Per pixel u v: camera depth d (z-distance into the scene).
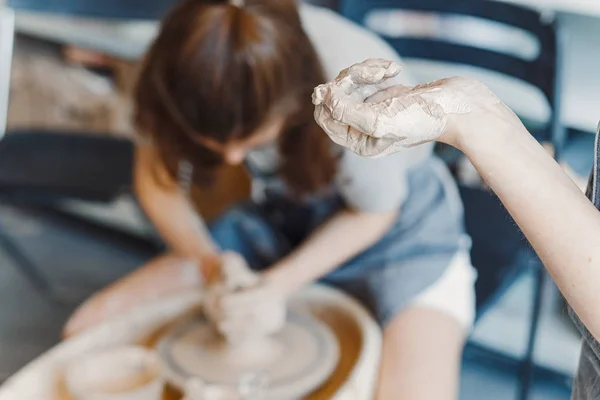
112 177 1.86
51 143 2.03
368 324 1.15
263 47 1.02
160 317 1.19
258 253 1.53
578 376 0.69
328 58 1.15
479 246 1.51
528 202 0.56
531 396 1.71
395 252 1.34
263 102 1.04
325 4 2.01
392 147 0.57
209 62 1.02
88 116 2.25
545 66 1.48
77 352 1.08
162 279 1.39
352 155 1.16
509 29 1.82
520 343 1.79
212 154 1.23
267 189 1.50
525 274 1.72
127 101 2.18
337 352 1.08
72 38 2.22
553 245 0.55
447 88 0.58
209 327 1.14
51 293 2.19
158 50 1.12
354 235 1.27
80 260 2.38
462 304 1.32
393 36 1.71
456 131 0.57
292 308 1.25
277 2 1.09
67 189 1.81
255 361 1.04
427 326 1.24
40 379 1.01
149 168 1.38
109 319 1.21
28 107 2.29
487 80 1.78
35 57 2.24
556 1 1.72
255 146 1.19
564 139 1.67
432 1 1.65
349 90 0.59
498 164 0.56
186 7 1.10
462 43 1.63
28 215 2.64
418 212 1.36
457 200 1.46
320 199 1.43
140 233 2.41
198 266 1.37
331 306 1.23
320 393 1.04
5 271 2.31
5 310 2.10
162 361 1.05
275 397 0.98
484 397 1.71
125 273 2.30
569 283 0.56
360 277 1.34
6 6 2.01
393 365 1.17
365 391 1.01
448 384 1.14
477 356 1.84
